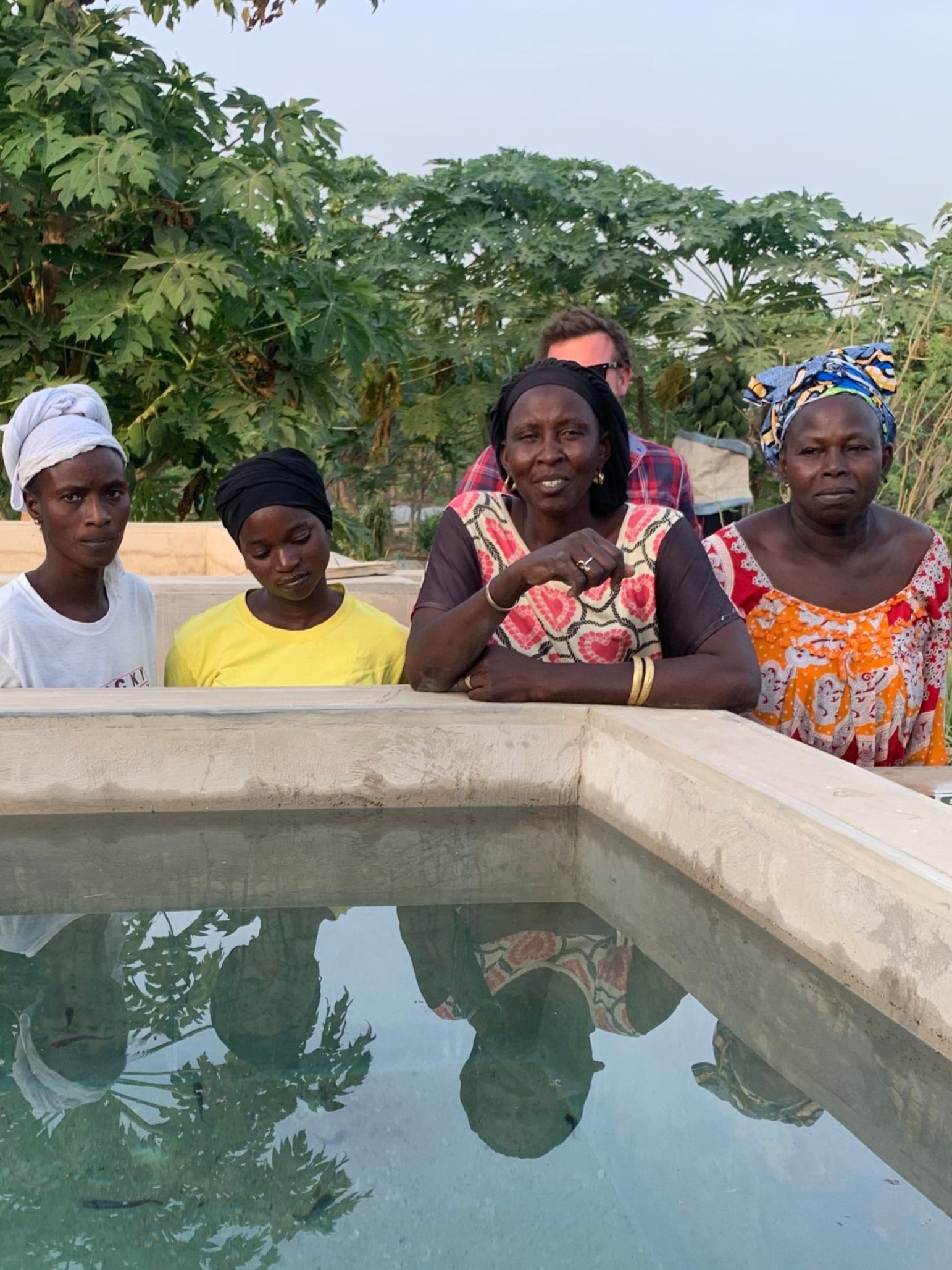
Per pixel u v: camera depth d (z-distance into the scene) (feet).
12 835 5.71
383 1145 3.35
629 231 42.68
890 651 7.06
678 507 10.48
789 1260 2.88
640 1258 2.85
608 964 4.65
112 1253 2.81
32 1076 3.68
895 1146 3.46
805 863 4.52
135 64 22.41
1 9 22.02
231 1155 3.27
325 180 24.47
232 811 6.03
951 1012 3.77
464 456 47.57
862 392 6.85
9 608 7.25
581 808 6.34
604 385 6.81
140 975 4.45
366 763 6.10
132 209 22.53
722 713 6.21
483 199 43.55
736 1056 3.95
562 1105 3.60
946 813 4.55
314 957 4.65
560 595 6.85
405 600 11.71
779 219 42.65
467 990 4.39
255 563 7.73
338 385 25.75
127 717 5.85
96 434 7.29
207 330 23.67
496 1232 2.96
